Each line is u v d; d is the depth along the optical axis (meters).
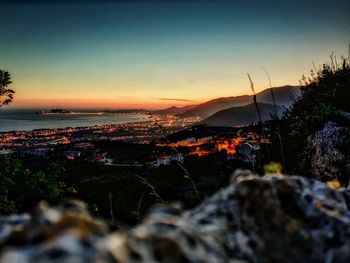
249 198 2.46
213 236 2.05
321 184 2.78
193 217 2.29
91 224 1.59
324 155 9.49
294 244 2.28
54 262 1.22
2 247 1.56
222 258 1.80
